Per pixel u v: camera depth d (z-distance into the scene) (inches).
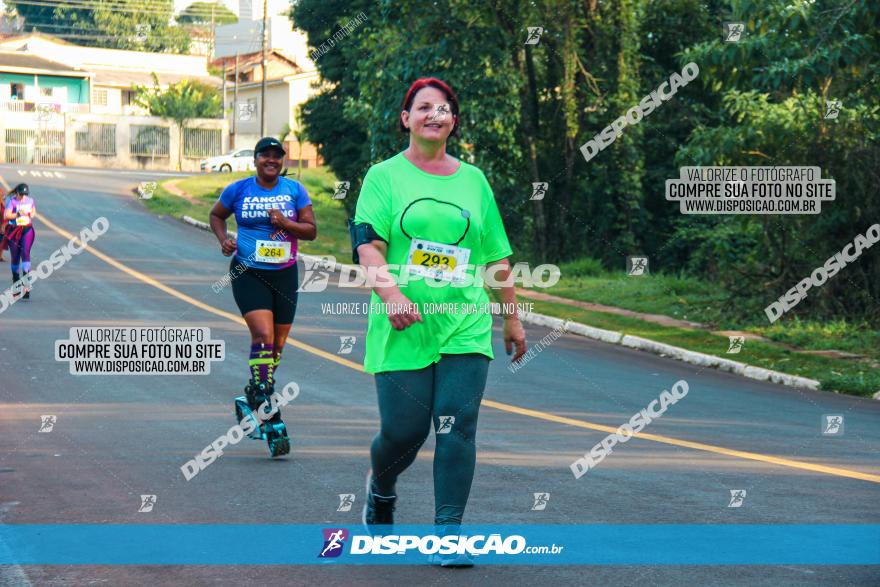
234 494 262.2
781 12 640.4
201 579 193.6
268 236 325.7
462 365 197.0
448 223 199.0
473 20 946.7
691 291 823.7
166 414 380.5
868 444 354.3
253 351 317.1
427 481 277.1
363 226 198.7
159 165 2824.8
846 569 201.0
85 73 3019.2
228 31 3806.6
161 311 691.4
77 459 304.0
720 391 484.7
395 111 984.3
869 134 682.2
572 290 856.3
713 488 273.7
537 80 1019.9
